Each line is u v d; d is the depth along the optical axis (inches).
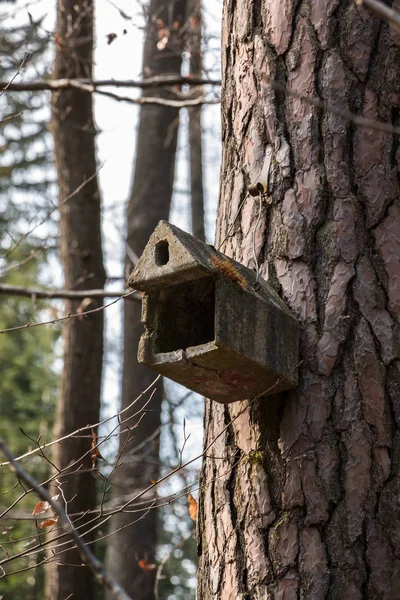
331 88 132.1
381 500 117.0
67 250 339.6
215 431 133.0
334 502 117.6
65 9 329.1
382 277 125.0
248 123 139.4
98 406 330.0
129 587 358.3
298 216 129.6
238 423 128.6
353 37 133.3
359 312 123.7
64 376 329.4
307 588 115.0
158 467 368.5
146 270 119.5
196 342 129.7
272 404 125.0
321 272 126.4
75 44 320.5
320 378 122.3
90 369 329.7
